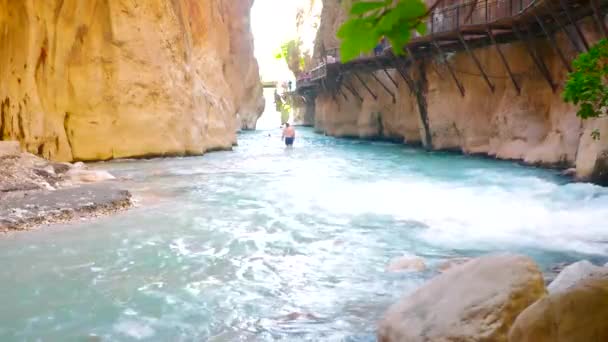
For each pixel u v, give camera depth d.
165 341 4.75
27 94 17.08
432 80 23.97
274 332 4.91
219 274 6.66
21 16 16.77
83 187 12.60
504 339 3.56
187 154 22.88
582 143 13.77
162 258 7.32
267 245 8.05
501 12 20.59
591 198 11.51
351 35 0.92
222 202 11.69
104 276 6.54
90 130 19.91
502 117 19.86
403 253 7.58
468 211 10.59
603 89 9.20
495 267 4.03
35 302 5.69
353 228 9.19
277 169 18.38
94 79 19.92
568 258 7.23
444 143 24.08
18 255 7.39
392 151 25.56
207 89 27.34
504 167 17.70
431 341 3.73
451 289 4.10
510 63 19.77
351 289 6.06
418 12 0.91
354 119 36.34
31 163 13.54
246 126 53.66
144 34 21.20
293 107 64.44
